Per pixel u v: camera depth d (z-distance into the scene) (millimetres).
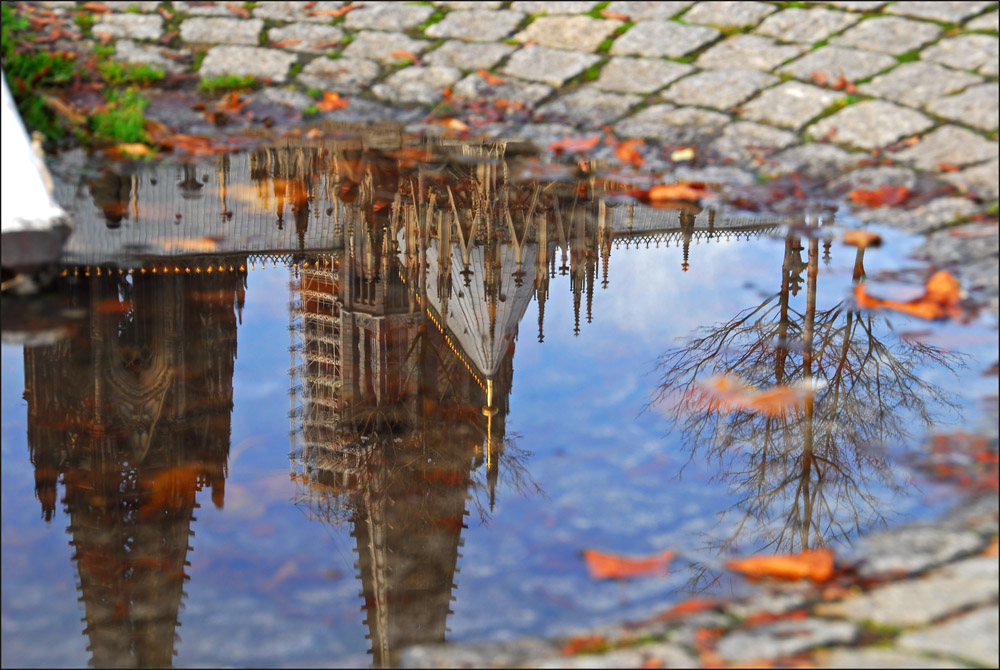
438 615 3062
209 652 2951
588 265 5781
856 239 5461
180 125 6906
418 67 7531
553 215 6227
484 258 6254
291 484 3945
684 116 6863
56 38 7496
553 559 3332
